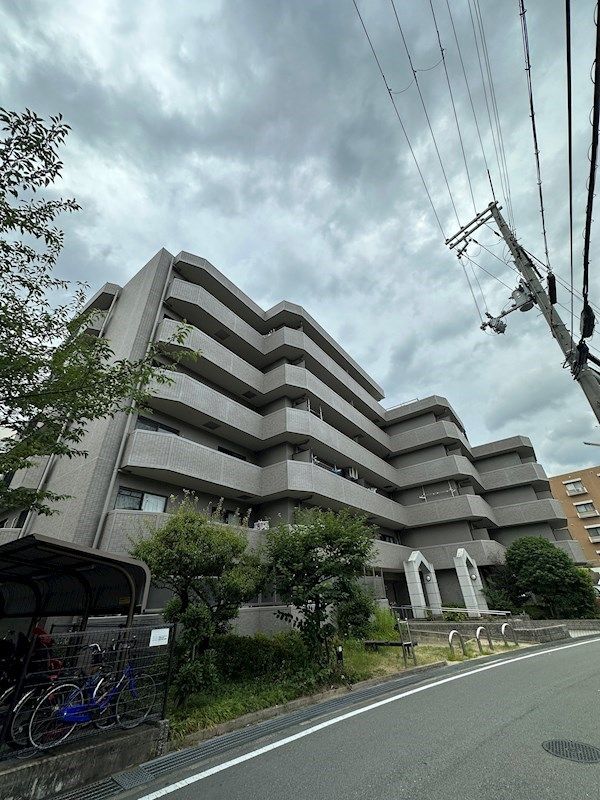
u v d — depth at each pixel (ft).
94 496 32.73
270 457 52.16
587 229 14.99
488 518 72.69
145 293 45.60
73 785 12.02
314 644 24.93
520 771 11.50
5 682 15.20
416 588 59.62
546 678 23.80
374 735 15.25
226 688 20.95
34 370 16.25
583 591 56.65
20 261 17.06
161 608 30.83
